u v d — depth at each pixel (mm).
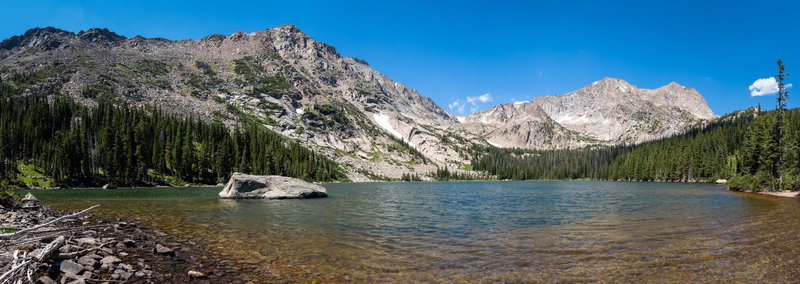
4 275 9172
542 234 20562
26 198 35812
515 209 36000
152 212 32250
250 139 150625
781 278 12125
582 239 18859
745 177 70500
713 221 24984
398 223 25547
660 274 12562
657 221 25375
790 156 69438
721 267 13383
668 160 156250
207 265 13891
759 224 23422
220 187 104188
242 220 27000
